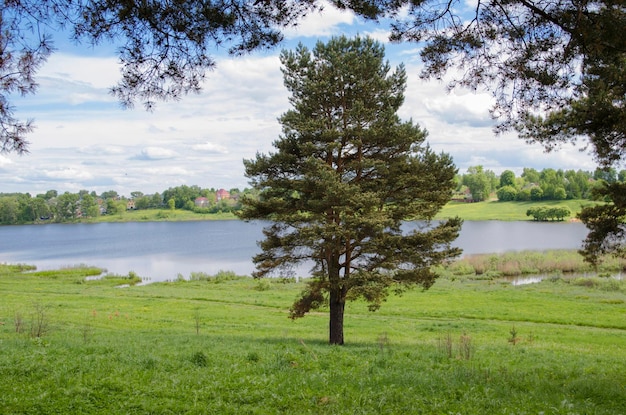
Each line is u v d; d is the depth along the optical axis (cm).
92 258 9688
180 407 858
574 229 13100
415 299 4322
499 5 939
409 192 2253
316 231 2089
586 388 1089
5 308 3444
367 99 2336
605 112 1266
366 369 1273
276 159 2256
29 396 890
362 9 919
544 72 1011
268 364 1271
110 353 1415
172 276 6944
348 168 2262
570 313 3609
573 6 899
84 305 3809
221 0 842
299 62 2319
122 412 828
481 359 1644
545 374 1317
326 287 2216
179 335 2405
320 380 1079
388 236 2159
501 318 3497
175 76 870
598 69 1032
